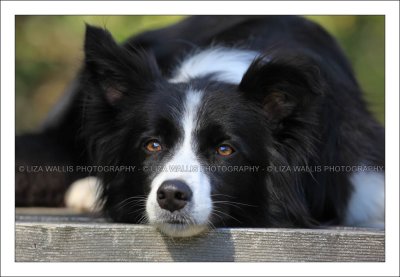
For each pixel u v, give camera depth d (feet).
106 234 14.78
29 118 38.75
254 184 16.84
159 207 14.62
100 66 17.38
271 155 17.06
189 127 16.11
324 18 35.83
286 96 16.83
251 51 19.89
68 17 38.47
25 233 14.92
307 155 17.10
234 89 17.06
